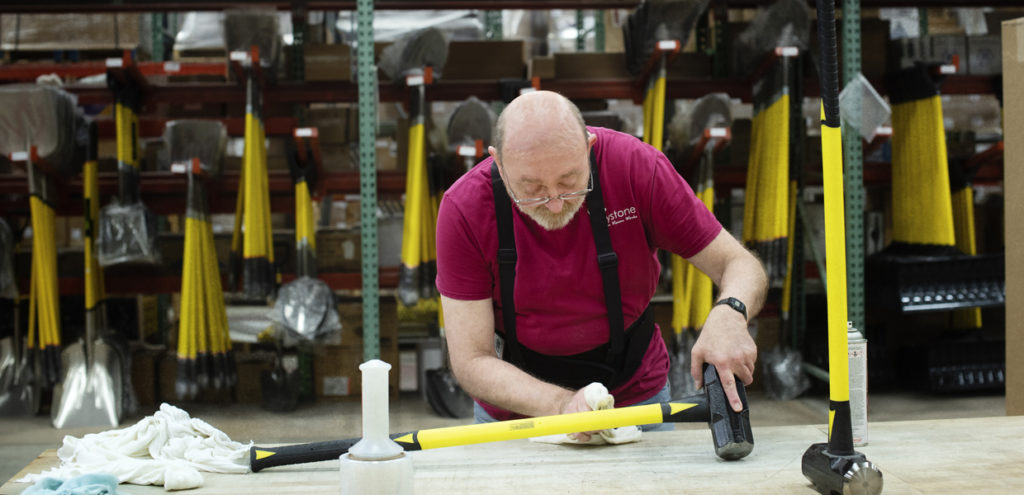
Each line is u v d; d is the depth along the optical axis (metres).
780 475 1.07
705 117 3.56
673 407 1.15
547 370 1.52
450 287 1.42
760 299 1.35
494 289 1.45
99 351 3.82
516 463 1.16
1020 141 1.79
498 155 1.24
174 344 4.68
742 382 1.22
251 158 3.58
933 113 3.66
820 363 3.98
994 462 1.11
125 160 3.66
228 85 3.96
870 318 4.36
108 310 4.45
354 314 4.15
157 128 4.06
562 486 1.05
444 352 3.88
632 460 1.16
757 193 3.76
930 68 3.68
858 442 1.19
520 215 1.37
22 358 4.15
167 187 4.11
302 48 4.19
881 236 4.43
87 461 1.16
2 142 3.55
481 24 5.01
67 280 4.17
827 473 0.97
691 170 3.75
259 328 4.38
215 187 4.11
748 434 1.13
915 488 1.01
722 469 1.11
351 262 4.21
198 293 3.62
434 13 4.68
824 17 0.90
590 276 1.40
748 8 4.46
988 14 4.53
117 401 3.78
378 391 0.91
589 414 1.13
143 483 1.12
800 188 4.06
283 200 4.37
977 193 5.05
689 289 3.69
